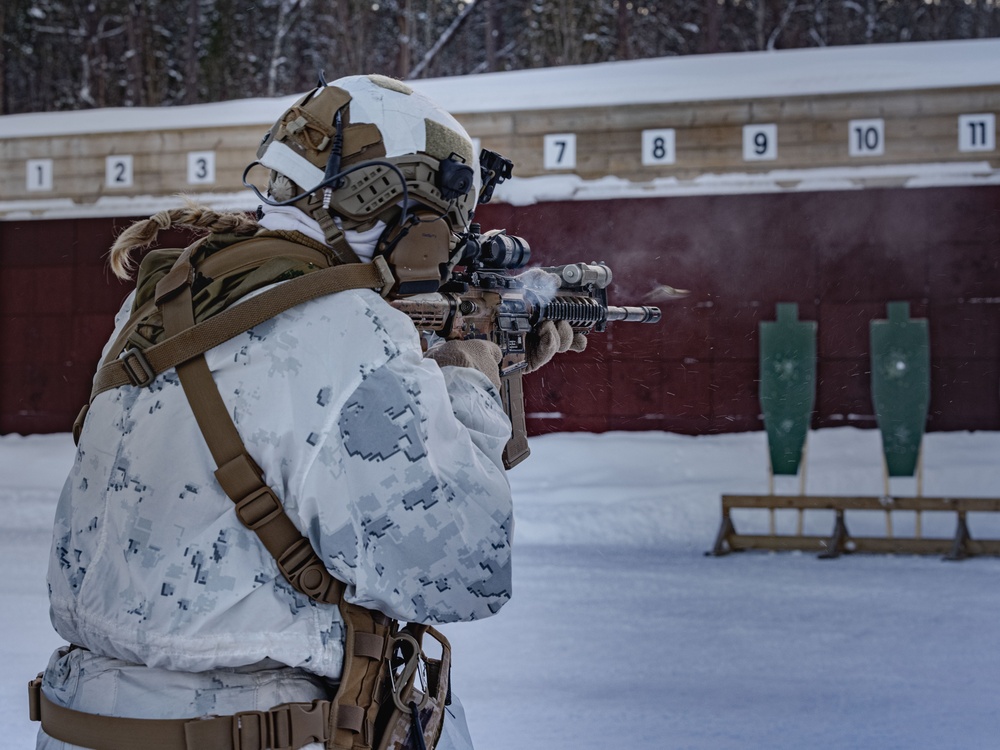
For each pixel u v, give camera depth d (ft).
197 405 4.72
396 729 5.11
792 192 34.83
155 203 38.45
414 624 5.19
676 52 100.94
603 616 20.48
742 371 35.35
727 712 14.16
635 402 36.11
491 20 96.94
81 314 40.47
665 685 15.51
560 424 36.55
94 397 5.09
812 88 33.68
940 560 27.27
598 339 36.40
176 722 4.59
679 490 32.32
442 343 5.92
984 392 34.14
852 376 34.68
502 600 4.97
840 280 34.78
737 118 34.14
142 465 4.75
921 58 34.09
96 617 4.75
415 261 5.25
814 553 28.58
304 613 4.73
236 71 102.94
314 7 105.29
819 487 32.27
